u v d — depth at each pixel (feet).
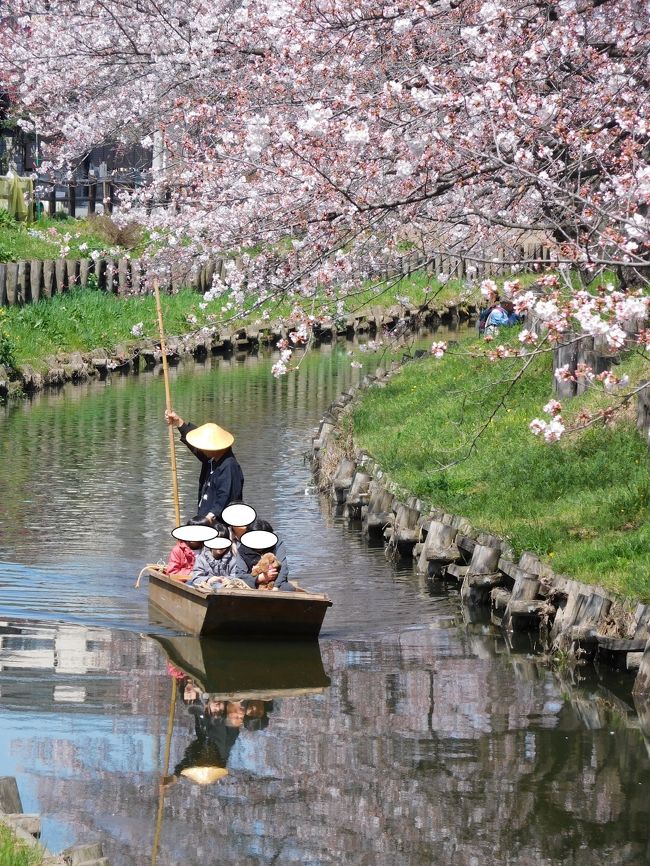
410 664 72.33
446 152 76.02
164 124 112.27
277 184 85.97
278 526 105.60
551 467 97.60
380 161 79.46
